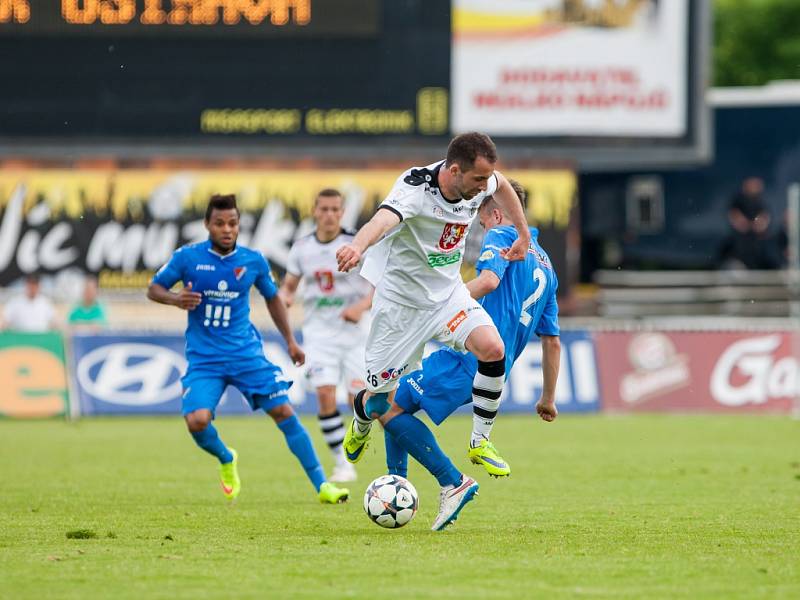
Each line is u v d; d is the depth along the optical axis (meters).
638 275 82.00
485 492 34.31
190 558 22.31
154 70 66.06
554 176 68.56
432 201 23.84
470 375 26.23
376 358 25.67
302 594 18.89
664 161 69.31
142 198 68.50
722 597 18.80
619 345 64.81
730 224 84.50
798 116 84.62
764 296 79.50
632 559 22.27
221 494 34.00
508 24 67.50
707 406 64.88
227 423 60.75
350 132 66.69
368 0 66.06
